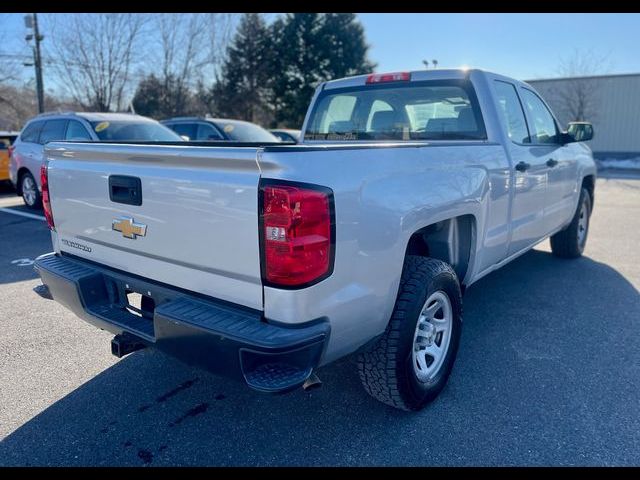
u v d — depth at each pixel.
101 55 29.61
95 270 3.08
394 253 2.62
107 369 3.57
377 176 2.54
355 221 2.39
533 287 5.29
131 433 2.86
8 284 5.44
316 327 2.29
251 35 38.28
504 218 3.98
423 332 3.06
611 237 7.75
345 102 4.80
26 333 4.15
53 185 3.29
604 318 4.44
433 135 4.27
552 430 2.86
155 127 9.57
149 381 3.41
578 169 5.71
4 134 13.67
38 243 7.41
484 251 3.73
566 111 31.36
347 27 37.75
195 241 2.47
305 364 2.29
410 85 4.35
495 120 3.99
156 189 2.58
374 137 4.64
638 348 3.86
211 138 11.94
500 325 4.30
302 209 2.18
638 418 2.96
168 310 2.44
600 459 2.62
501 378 3.43
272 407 3.11
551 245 6.36
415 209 2.75
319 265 2.25
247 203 2.25
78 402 3.16
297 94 37.88
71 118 9.40
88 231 3.08
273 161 2.17
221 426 2.93
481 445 2.74
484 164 3.55
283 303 2.24
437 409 3.07
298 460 2.65
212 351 2.30
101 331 4.19
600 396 3.19
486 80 4.06
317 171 2.25
